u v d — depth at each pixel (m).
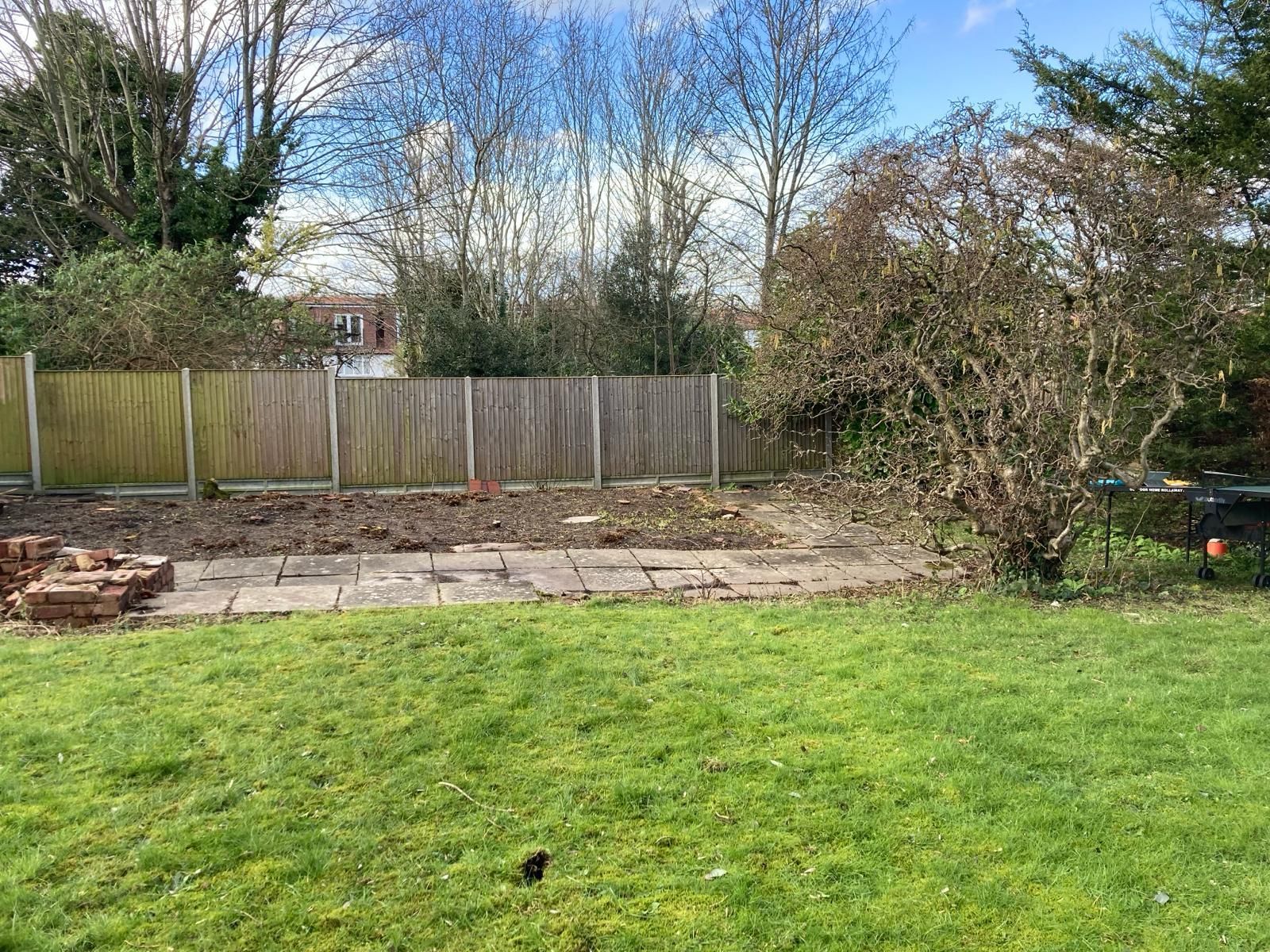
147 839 2.70
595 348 24.33
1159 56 9.05
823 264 9.48
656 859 2.64
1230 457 8.62
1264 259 8.00
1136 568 7.45
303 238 17.92
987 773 3.19
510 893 2.46
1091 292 6.48
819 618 5.55
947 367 7.24
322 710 3.72
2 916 2.30
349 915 2.36
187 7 16.31
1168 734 3.57
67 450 10.91
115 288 12.95
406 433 12.08
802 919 2.37
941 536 7.55
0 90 16.19
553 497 11.53
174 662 4.38
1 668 4.25
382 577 6.91
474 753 3.33
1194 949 2.24
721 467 13.18
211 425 11.38
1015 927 2.35
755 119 22.14
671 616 5.55
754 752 3.38
